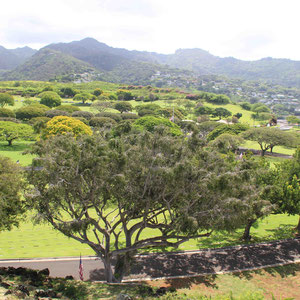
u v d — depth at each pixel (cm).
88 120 8456
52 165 1312
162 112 11262
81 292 1481
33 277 1612
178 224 1432
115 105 11838
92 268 1973
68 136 1645
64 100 14675
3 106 10788
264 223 2941
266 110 16100
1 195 1486
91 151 1339
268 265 2050
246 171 1494
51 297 1306
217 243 2397
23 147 6178
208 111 13300
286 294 1711
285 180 2383
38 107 9525
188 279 1856
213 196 1477
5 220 1602
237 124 8594
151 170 1337
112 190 1386
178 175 1376
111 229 1634
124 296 1295
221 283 1814
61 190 1298
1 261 1994
